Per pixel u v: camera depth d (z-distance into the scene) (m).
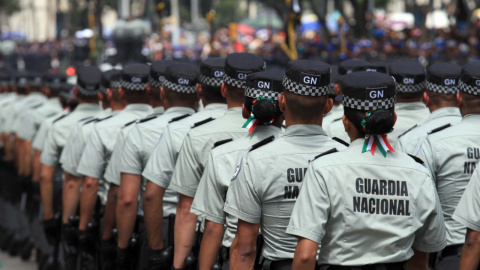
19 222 21.84
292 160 8.81
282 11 73.56
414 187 8.15
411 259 8.52
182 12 150.75
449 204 10.48
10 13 151.12
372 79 8.17
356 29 58.75
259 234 9.12
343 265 8.05
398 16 76.50
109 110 15.52
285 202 8.80
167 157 11.48
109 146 13.69
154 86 13.11
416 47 49.44
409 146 11.40
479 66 10.49
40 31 155.38
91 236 14.09
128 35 52.72
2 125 25.36
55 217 16.64
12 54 83.50
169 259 11.82
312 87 8.62
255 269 9.09
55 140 16.31
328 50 51.25
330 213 8.08
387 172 8.13
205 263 9.78
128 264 12.59
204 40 83.25
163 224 12.02
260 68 10.54
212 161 9.71
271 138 9.02
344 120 8.42
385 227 8.02
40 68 82.06
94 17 67.25
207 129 10.61
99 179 13.86
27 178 21.02
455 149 10.41
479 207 9.00
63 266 15.80
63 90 18.97
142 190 12.68
